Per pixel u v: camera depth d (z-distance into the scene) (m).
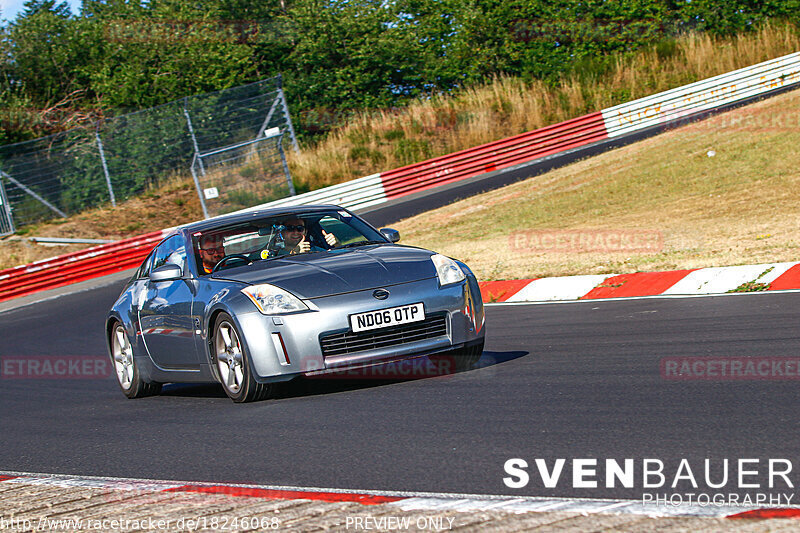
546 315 19.84
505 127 70.56
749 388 10.26
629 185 42.53
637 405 9.96
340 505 6.92
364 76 77.81
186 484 8.41
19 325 33.12
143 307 15.20
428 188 59.22
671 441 8.25
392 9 85.62
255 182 58.09
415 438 9.42
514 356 14.62
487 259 29.81
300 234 14.63
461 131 70.38
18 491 8.95
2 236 54.47
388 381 13.16
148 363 15.37
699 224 30.94
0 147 57.94
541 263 27.19
